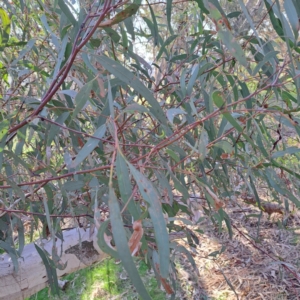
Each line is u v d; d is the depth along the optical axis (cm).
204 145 55
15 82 95
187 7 108
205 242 208
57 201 93
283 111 66
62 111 76
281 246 190
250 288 168
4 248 80
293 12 50
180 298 170
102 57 50
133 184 81
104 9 49
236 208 217
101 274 192
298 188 99
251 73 72
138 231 35
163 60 115
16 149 78
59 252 100
